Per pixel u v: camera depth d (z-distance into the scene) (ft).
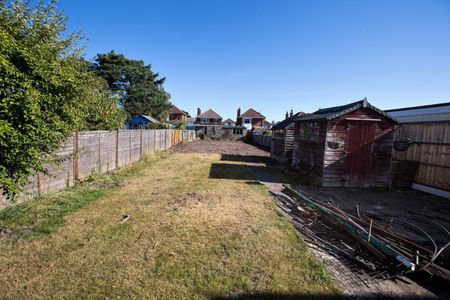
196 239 13.99
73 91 16.01
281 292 9.88
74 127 17.60
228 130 140.36
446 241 15.35
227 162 47.67
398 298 9.90
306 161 35.83
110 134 31.63
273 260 12.19
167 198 21.62
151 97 123.75
